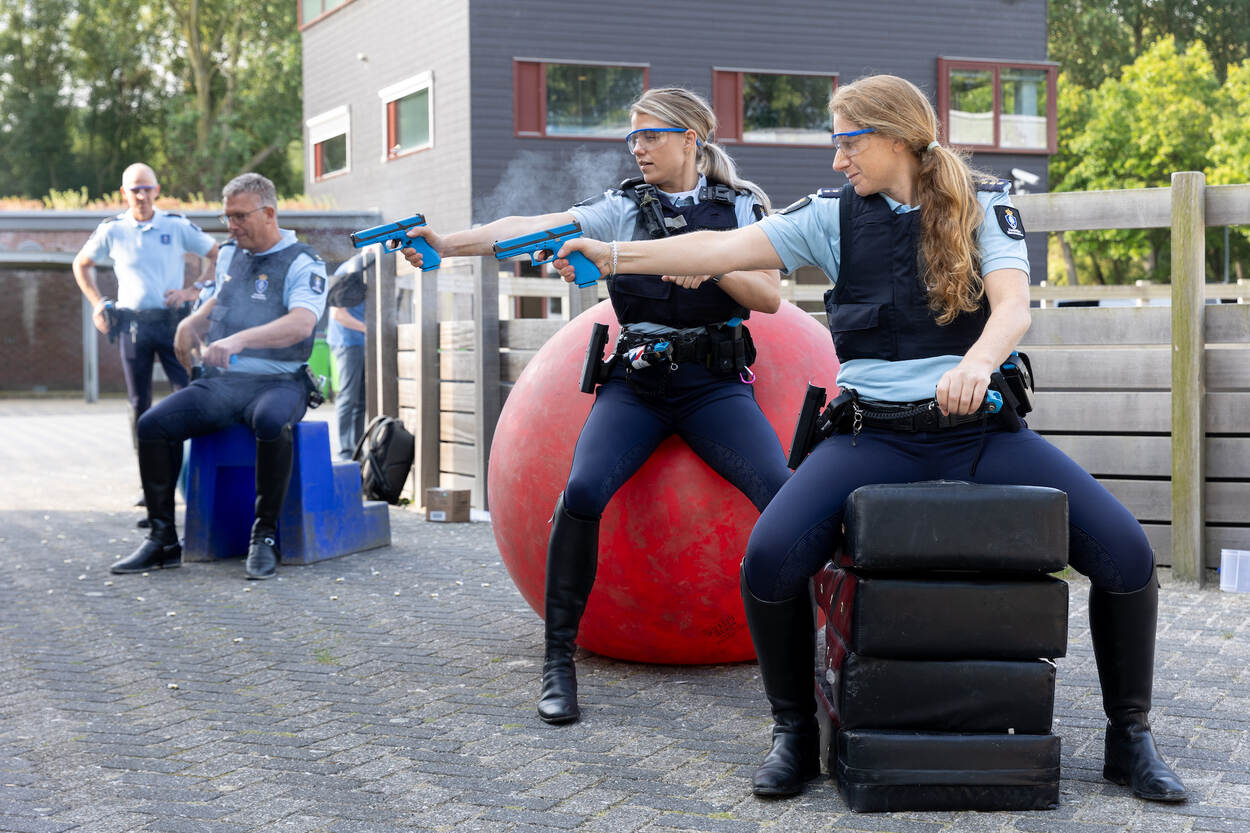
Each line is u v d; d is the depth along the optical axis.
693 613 4.02
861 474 2.96
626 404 3.80
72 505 8.66
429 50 19.55
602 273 3.09
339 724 3.65
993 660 2.90
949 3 20.88
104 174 42.16
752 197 3.85
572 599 3.75
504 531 4.26
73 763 3.31
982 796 2.88
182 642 4.69
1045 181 21.56
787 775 2.99
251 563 6.02
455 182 18.92
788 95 20.14
